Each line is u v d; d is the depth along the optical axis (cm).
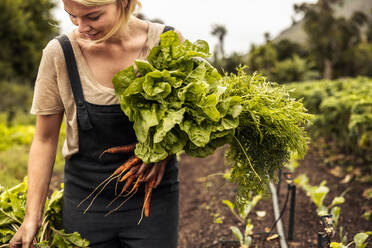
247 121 129
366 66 2478
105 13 111
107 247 148
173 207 151
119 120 130
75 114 131
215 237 284
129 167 132
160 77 119
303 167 433
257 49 2231
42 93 128
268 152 137
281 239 256
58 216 163
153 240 145
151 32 134
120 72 120
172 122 115
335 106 400
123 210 141
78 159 140
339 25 2409
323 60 2462
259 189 141
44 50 127
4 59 1349
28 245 134
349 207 306
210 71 127
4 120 712
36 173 136
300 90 571
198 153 124
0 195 162
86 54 129
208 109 115
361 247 206
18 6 1405
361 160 414
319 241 186
